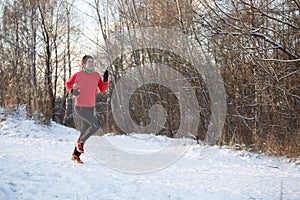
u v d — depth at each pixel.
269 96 10.86
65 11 26.08
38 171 4.81
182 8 12.37
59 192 3.87
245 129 11.20
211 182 5.08
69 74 28.61
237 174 6.13
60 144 8.65
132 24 16.05
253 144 10.21
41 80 20.28
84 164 5.86
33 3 21.84
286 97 9.72
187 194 4.20
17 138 9.95
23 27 22.70
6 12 22.38
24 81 15.23
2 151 6.84
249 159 8.48
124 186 4.38
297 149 8.87
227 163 7.74
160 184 4.65
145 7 15.84
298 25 10.06
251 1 10.29
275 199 4.21
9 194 3.58
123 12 16.62
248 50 10.68
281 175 6.27
